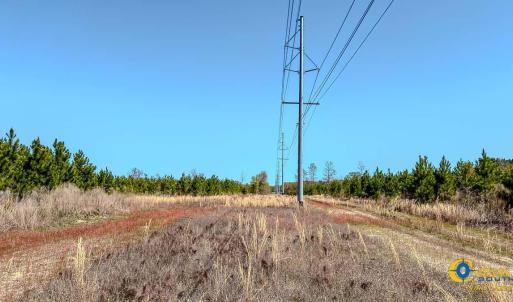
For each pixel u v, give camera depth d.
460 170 31.72
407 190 37.34
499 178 28.08
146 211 27.92
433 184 31.36
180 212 26.25
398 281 7.58
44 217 19.30
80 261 7.04
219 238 11.48
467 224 20.19
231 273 7.69
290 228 15.16
